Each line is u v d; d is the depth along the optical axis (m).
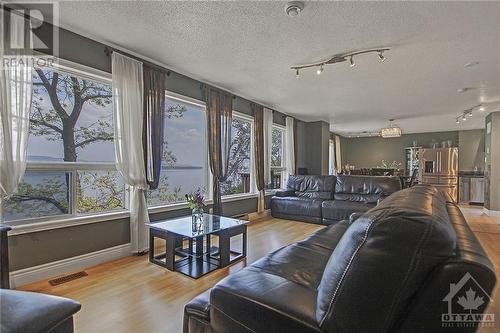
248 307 1.16
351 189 5.26
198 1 2.16
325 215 4.88
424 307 0.86
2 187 2.16
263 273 1.50
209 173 4.49
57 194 2.75
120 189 3.30
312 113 6.51
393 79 3.99
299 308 1.09
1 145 2.16
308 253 1.88
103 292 2.28
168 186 3.92
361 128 8.80
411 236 0.86
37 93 2.63
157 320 1.88
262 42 2.85
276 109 6.11
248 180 5.61
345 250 0.99
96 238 2.92
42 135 2.66
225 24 2.50
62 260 2.64
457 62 3.32
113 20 2.47
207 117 4.29
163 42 2.89
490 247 3.52
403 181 6.48
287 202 5.38
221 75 3.92
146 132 3.31
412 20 2.38
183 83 3.95
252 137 5.58
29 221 2.51
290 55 3.18
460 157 9.08
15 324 1.07
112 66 2.98
